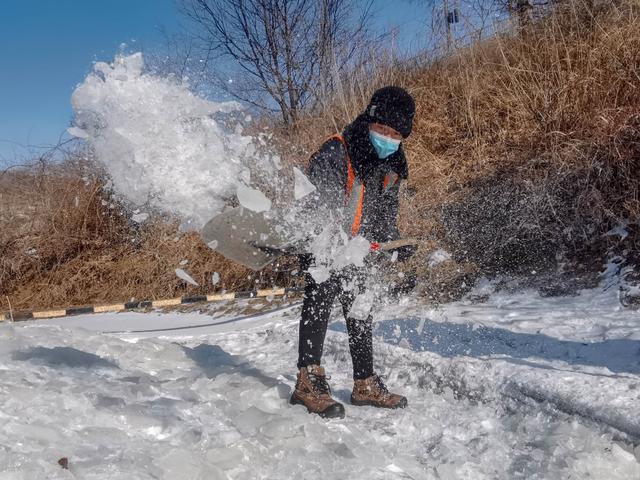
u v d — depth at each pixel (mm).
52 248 9180
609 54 6859
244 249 3121
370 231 3357
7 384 3166
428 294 6035
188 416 3131
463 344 4324
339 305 5867
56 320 7555
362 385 3508
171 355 4527
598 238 5871
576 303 5203
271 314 6535
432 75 8750
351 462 2713
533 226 6211
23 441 2541
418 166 7625
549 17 8039
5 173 9680
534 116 7160
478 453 2920
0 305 8898
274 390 3467
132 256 8844
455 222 6848
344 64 9609
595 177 6129
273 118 9875
